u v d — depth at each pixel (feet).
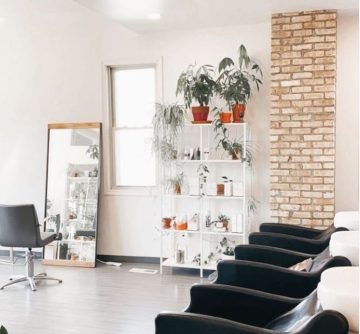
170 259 17.29
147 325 11.80
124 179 18.85
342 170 15.90
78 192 18.67
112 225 18.62
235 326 5.81
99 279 16.19
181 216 16.81
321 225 15.21
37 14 19.02
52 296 14.21
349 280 5.57
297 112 15.37
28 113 19.39
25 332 11.32
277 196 15.62
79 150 18.75
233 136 16.97
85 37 18.54
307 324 5.09
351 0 14.06
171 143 16.63
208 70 17.04
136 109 18.60
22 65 19.34
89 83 18.60
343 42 15.70
